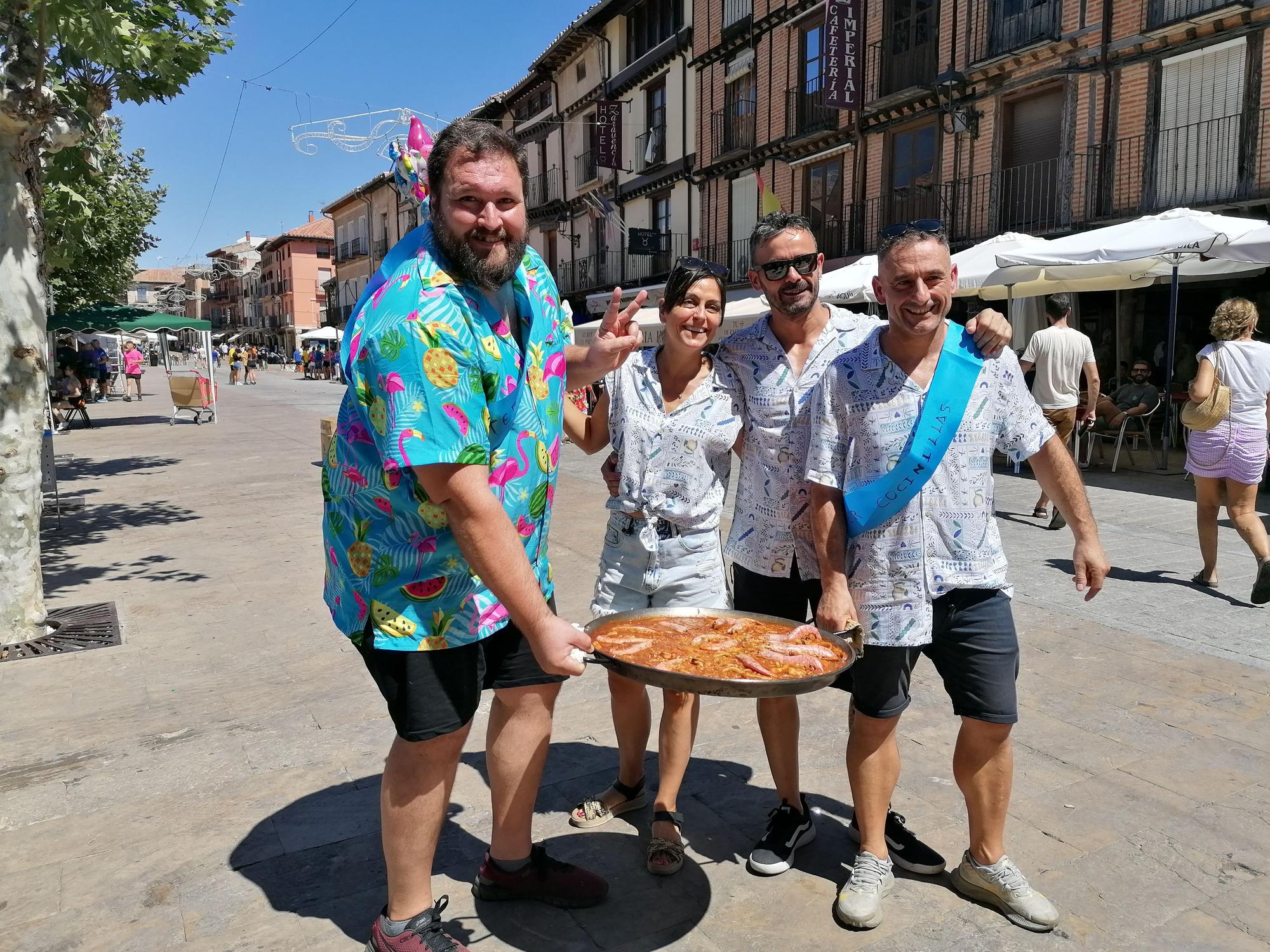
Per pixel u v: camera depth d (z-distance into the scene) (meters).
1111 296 13.88
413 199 2.54
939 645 2.44
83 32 4.25
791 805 2.79
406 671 2.09
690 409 2.76
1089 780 3.17
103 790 3.17
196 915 2.46
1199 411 5.23
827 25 17.25
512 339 2.09
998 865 2.46
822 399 2.41
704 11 22.62
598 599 2.93
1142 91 13.01
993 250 10.37
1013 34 14.70
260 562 6.73
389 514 2.05
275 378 48.78
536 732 2.40
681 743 2.73
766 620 2.56
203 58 5.45
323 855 2.75
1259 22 11.54
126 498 9.68
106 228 18.47
